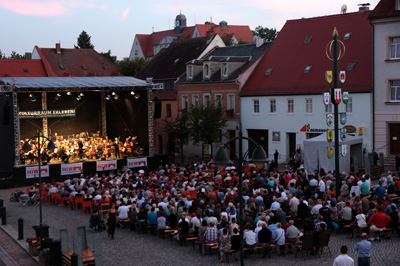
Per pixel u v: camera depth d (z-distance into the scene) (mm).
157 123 58688
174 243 21188
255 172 28891
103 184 29359
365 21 42531
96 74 72312
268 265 17531
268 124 45156
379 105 37562
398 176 28031
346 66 40438
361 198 22406
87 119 49656
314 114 41406
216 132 46344
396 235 20422
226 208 20953
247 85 47312
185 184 26359
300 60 44812
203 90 51469
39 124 45688
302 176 26297
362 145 35875
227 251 17922
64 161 40188
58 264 18172
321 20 46531
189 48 61219
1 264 19219
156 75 60688
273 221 18578
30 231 24281
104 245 21297
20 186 37875
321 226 18094
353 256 17984
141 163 43469
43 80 43938
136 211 23156
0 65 64875
